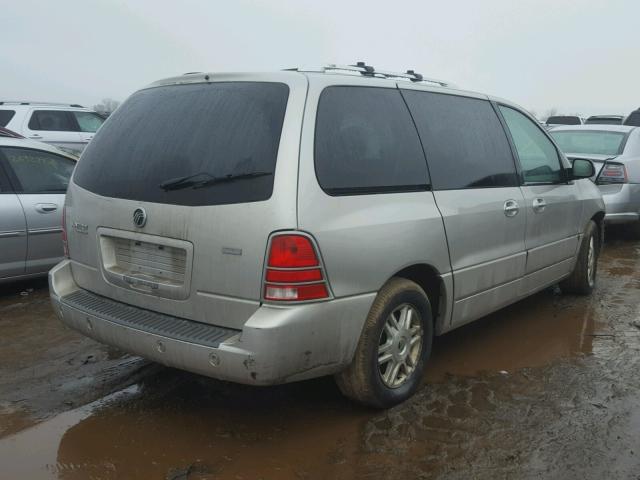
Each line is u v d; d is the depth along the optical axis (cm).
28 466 298
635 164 840
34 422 340
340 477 290
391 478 289
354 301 312
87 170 365
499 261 421
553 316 534
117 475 291
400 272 354
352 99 339
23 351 445
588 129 920
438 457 306
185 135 325
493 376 405
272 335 282
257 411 355
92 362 425
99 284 355
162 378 399
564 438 325
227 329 302
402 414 350
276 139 300
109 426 337
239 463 301
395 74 393
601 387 389
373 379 333
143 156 335
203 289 305
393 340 345
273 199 289
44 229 575
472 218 389
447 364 425
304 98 312
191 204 306
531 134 495
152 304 328
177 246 311
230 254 294
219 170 304
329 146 314
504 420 344
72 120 1366
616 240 907
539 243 475
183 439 323
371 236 317
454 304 386
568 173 528
